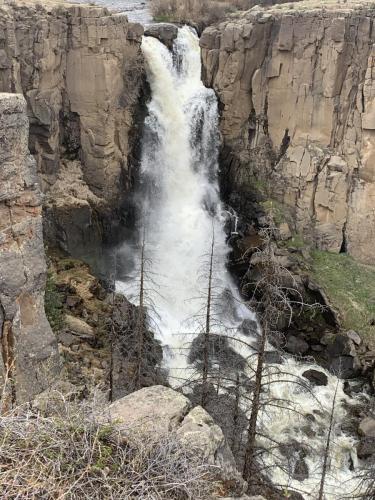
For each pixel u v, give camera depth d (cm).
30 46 2630
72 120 2969
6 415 777
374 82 2755
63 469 686
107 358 2188
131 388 2036
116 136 3034
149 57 3225
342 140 2989
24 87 2661
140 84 3142
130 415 926
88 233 2973
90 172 3019
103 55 2819
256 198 3216
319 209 3075
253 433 1395
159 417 917
